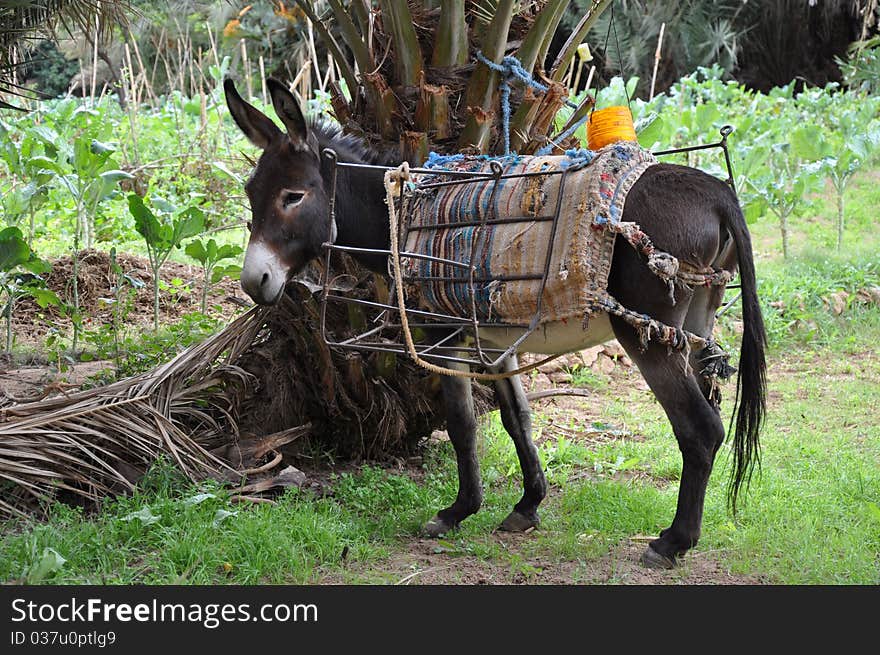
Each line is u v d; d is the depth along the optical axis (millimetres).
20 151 8930
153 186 11836
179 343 6484
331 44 5531
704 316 4328
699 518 4254
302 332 5453
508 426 4914
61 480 4742
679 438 4148
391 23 5172
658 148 11430
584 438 6445
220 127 13633
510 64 5129
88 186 8984
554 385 7633
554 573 4293
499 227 4180
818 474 5344
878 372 7547
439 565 4402
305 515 4605
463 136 5102
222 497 4711
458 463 4863
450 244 4293
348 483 5262
